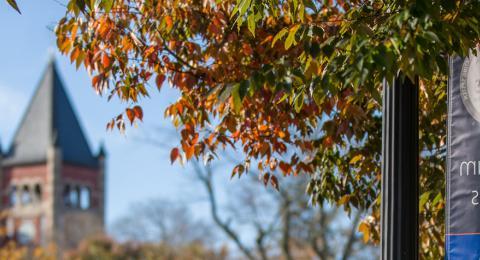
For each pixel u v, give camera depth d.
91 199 136.75
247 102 9.43
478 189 7.89
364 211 10.95
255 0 8.15
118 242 74.31
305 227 44.34
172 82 9.69
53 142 132.75
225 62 9.58
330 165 10.54
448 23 7.22
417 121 7.27
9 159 134.00
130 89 9.60
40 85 138.75
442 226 10.77
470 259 7.82
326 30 8.27
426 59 7.01
